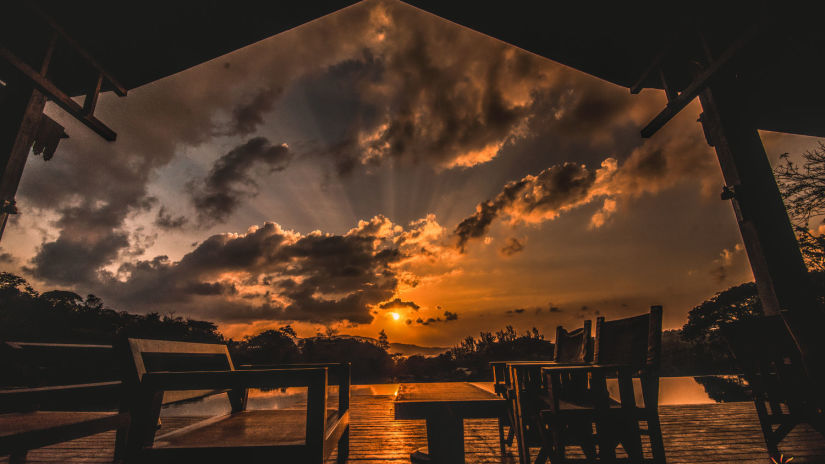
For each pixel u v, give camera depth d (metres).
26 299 17.25
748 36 2.62
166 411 7.82
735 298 15.56
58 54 3.17
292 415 2.39
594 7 3.22
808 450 3.13
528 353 17.47
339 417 2.39
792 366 2.36
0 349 1.84
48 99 2.89
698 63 3.30
